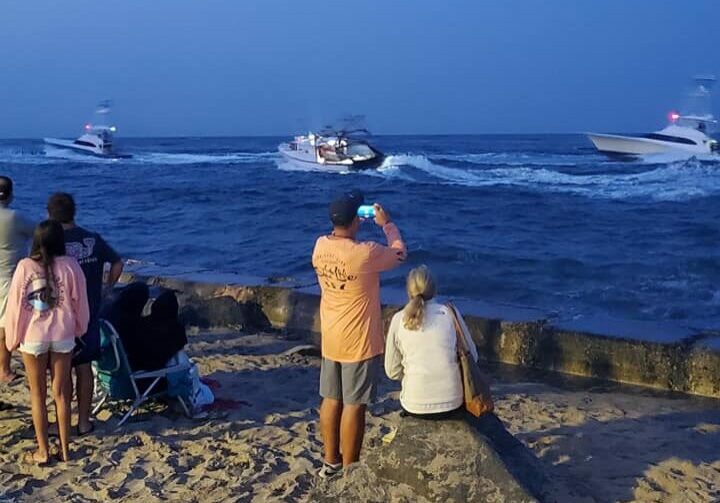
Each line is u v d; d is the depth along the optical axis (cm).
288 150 5750
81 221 2748
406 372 454
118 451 582
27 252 639
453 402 444
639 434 648
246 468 554
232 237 2305
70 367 561
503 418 683
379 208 520
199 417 652
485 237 2194
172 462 564
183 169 6019
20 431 614
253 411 680
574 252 1894
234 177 5028
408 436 447
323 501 448
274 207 3152
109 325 626
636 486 530
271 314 1077
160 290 988
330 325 504
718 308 1316
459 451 435
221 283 1141
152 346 645
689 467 571
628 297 1404
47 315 539
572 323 904
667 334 853
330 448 525
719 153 5512
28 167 6372
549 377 853
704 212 2822
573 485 527
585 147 11044
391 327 460
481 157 7112
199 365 836
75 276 546
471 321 930
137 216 2905
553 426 666
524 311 959
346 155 5184
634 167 5316
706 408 741
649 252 1908
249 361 860
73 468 552
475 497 426
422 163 5188
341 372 511
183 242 2200
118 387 647
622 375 842
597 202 3238
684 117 5750
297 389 753
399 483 443
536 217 2722
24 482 530
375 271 496
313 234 2341
